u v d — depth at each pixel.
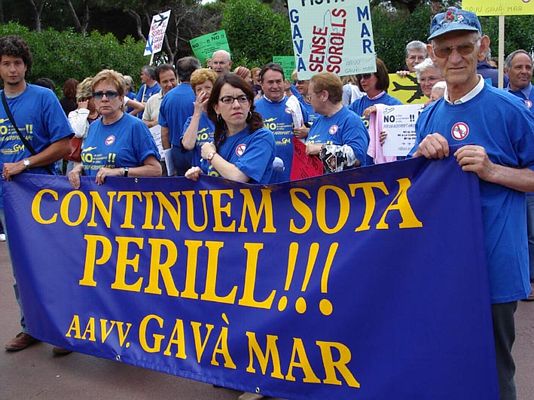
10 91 4.59
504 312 2.81
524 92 6.13
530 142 2.74
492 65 7.54
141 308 4.00
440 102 3.01
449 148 2.80
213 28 32.28
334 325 3.21
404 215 2.98
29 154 4.59
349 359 3.18
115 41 19.66
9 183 4.58
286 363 3.38
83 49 18.09
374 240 3.08
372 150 5.25
